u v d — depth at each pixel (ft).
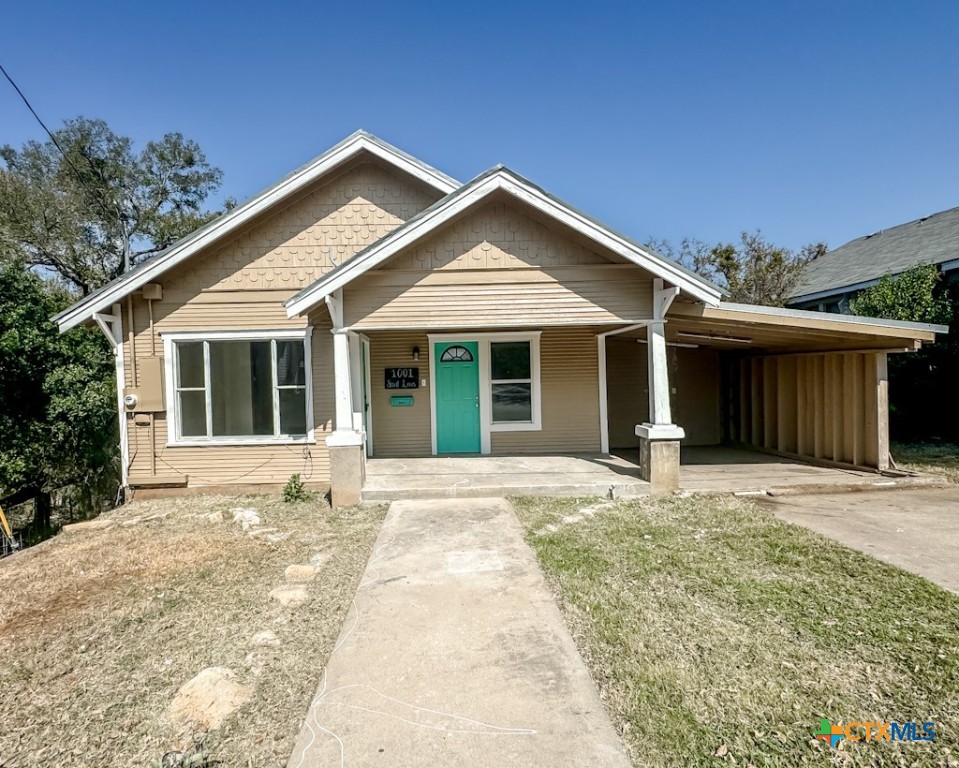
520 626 11.89
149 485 27.02
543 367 32.27
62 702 9.64
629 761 7.78
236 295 27.43
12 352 30.99
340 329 22.82
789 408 32.78
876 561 15.26
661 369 23.56
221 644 11.48
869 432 27.27
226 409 27.55
